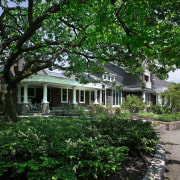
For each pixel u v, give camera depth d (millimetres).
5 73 7051
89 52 9312
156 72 6590
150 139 4609
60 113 14438
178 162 4484
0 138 3119
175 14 2713
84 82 10672
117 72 24406
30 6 4922
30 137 3100
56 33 9102
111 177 2967
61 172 2236
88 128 4270
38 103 16047
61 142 3045
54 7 4418
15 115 7789
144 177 2947
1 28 7109
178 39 2574
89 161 2547
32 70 7523
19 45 5348
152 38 2604
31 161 2346
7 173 2510
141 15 2527
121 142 4164
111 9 2494
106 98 20938
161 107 18750
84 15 5859
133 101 18156
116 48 6758
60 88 18172
